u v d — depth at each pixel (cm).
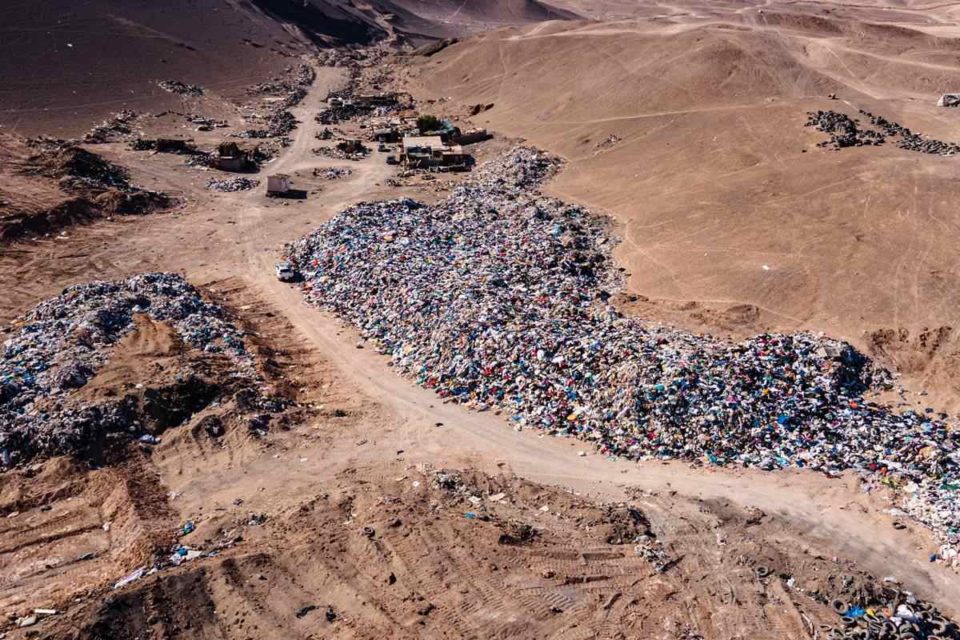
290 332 4953
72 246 6209
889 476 3484
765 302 5103
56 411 3647
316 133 10419
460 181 8431
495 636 2530
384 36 18762
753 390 3953
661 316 5009
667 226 6444
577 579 2823
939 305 4850
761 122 8225
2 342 4462
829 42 11062
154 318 4728
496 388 4144
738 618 2678
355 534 2970
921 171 6594
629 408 3806
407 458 3628
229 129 10431
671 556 2988
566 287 5325
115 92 10962
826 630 2620
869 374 4331
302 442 3725
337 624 2555
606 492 3403
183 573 2673
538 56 12450
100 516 3206
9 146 8012
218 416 3784
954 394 4116
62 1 12788
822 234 5816
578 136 9262
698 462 3616
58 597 2728
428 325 4681
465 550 2897
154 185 7844
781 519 3238
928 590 2867
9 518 3188
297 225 7000
